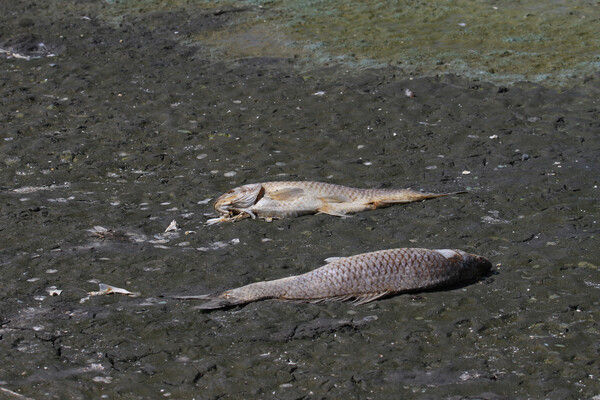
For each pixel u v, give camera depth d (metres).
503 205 9.03
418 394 5.92
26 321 6.97
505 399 5.82
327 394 5.94
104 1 18.86
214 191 9.69
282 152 10.88
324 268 7.19
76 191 9.81
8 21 17.28
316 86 13.23
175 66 14.47
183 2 18.56
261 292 7.16
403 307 7.05
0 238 8.53
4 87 13.63
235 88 13.30
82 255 8.13
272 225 8.73
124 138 11.51
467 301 7.12
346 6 17.72
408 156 10.64
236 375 6.20
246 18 17.22
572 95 12.41
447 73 13.56
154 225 8.82
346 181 9.92
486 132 11.31
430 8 17.23
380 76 13.58
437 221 8.66
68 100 12.96
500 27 15.77
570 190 9.38
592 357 6.28
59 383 6.12
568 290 7.27
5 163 10.70
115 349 6.56
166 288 7.48
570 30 15.38
